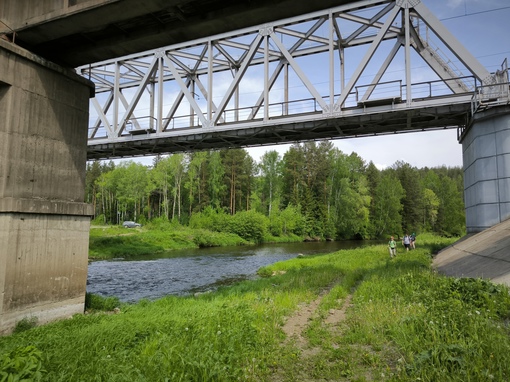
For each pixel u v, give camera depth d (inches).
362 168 3400.6
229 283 797.9
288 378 206.7
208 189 3095.5
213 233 2331.4
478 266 506.3
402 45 981.8
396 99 868.0
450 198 3277.6
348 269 725.3
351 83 894.4
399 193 3065.9
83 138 552.4
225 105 1011.3
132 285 786.2
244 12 432.5
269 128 1015.6
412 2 848.9
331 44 925.8
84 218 528.4
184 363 207.3
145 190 3038.9
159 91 1103.6
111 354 246.2
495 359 189.6
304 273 679.7
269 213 2955.2
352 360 222.4
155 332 300.2
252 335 273.9
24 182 455.5
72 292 500.1
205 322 307.0
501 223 722.2
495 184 770.8
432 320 256.2
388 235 3043.8
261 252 1667.1
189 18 460.4
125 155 1406.3
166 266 1124.5
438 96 847.1
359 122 945.5
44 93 489.4
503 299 297.6
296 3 411.2
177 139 1128.2
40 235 461.7
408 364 199.5
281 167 3314.5
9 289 421.4
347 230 2915.8
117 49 529.0
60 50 543.8
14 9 474.6
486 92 788.6
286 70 1105.4
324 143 3110.2
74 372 206.7
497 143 769.6
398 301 338.6
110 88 1402.6
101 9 419.2
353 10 920.9
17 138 449.7
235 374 202.8
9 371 190.1
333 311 371.6
